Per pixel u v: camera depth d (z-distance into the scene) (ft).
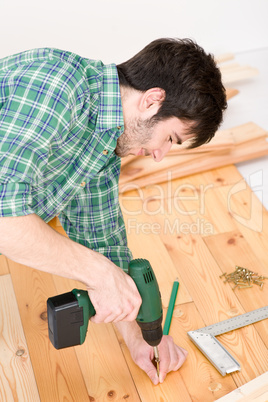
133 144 5.22
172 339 6.69
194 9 11.35
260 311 7.22
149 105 4.85
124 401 6.19
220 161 9.82
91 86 4.77
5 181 4.20
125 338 6.73
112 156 5.69
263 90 11.65
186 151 9.75
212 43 12.12
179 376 6.44
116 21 10.83
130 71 4.88
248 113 11.03
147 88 4.80
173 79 4.76
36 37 10.57
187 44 4.92
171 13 11.20
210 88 4.87
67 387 6.37
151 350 6.47
